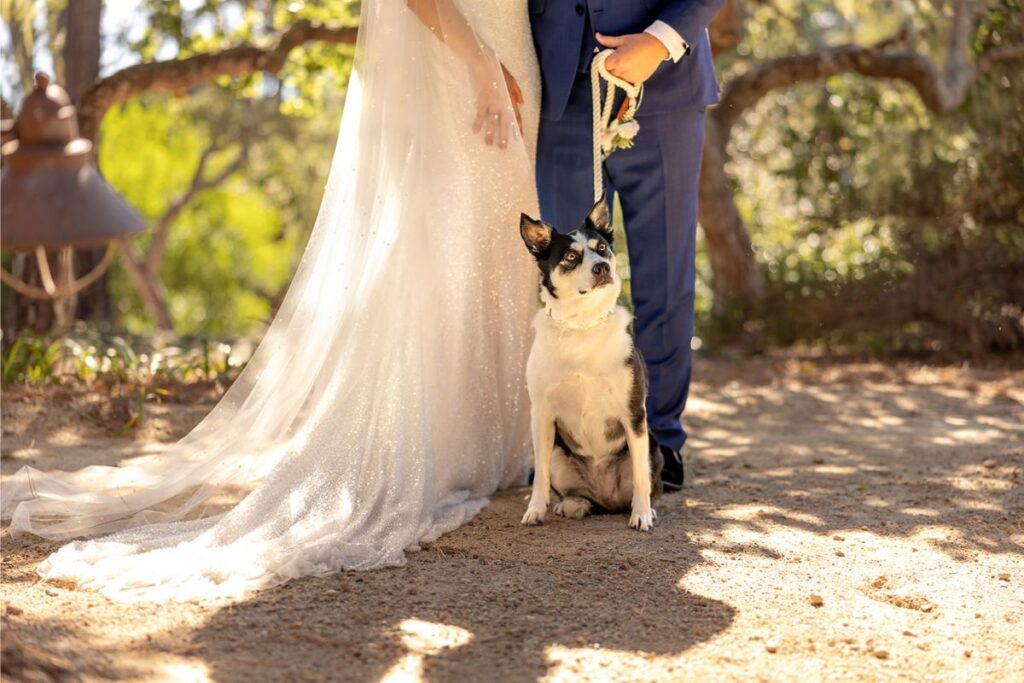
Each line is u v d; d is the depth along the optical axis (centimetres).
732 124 1130
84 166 682
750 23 1341
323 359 397
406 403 389
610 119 439
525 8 432
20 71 1077
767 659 278
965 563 357
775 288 1061
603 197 401
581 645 285
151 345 906
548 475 405
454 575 337
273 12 1166
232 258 3108
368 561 343
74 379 689
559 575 338
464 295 420
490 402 437
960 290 955
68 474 432
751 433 607
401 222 399
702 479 484
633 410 395
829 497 446
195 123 2359
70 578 325
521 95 433
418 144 405
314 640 280
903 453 539
